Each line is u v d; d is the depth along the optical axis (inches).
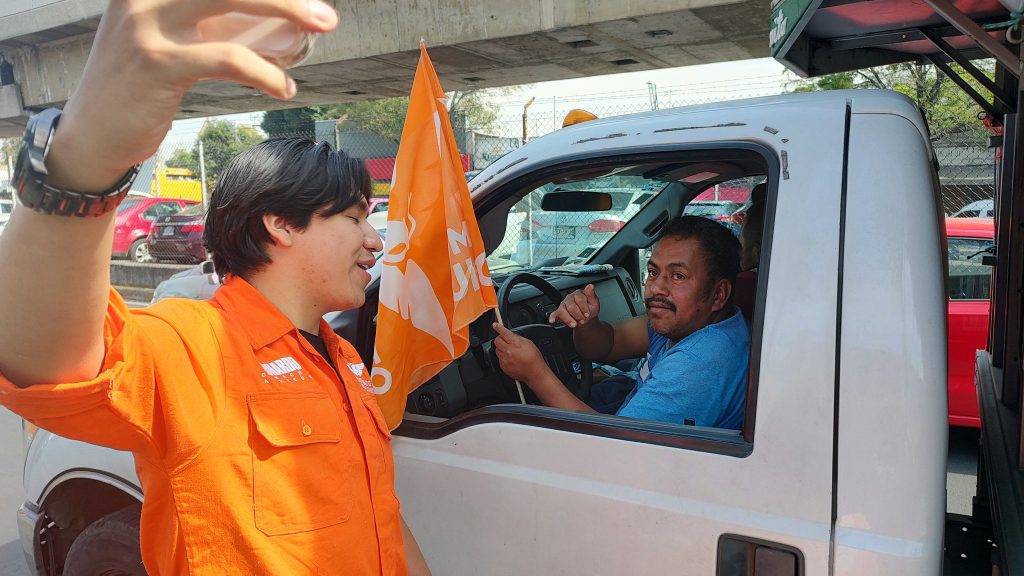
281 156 43.2
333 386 44.7
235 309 42.1
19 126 820.6
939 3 59.1
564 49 505.4
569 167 66.7
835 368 49.9
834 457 49.4
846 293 50.6
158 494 40.0
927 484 47.4
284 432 39.9
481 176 72.0
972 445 161.0
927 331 48.6
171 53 23.4
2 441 206.7
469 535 64.3
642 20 429.1
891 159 52.4
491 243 85.8
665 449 55.4
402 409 65.6
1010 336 81.0
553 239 155.6
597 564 57.4
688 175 103.2
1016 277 80.4
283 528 39.0
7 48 700.7
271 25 25.7
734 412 67.1
